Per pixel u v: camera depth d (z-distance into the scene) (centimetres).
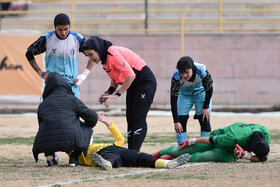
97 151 2466
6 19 7919
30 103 6259
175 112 2759
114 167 2391
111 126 2538
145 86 2631
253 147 2436
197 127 4653
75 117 2391
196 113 2916
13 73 6247
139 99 2609
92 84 6588
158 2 8081
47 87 2441
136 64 2636
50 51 2706
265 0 8175
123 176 2147
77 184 1973
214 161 2536
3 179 2106
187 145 2542
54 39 2695
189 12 7919
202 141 2505
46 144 2322
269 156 2766
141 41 6688
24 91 6253
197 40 6669
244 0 8175
